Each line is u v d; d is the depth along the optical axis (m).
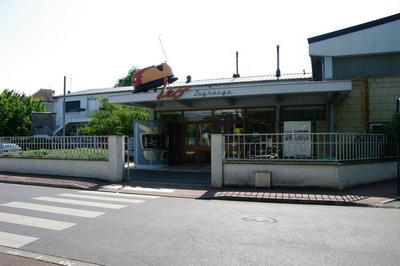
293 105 18.84
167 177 15.93
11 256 5.52
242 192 11.91
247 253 5.63
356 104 17.97
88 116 42.84
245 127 19.73
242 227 7.28
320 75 22.05
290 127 15.41
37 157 17.06
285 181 12.62
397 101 12.31
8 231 6.86
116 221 7.72
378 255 5.59
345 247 5.97
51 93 58.50
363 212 9.06
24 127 42.44
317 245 6.07
